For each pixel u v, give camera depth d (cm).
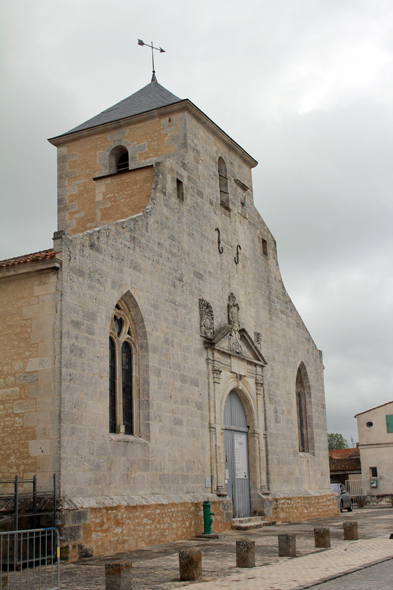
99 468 1573
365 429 5334
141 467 1753
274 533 2022
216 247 2427
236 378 2384
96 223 2352
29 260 1558
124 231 1845
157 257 2003
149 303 1912
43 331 1527
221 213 2522
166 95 2605
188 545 1695
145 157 2419
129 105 2612
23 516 1346
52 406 1477
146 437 1811
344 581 1074
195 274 2227
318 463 3023
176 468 1919
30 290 1564
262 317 2733
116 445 1653
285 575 1150
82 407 1539
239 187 2736
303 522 2523
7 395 1523
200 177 2400
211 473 2112
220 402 2231
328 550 1506
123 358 1820
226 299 2428
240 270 2603
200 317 2200
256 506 2400
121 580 1010
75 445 1497
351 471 5644
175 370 1997
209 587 1053
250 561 1273
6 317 1572
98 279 1680
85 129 2506
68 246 1581
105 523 1525
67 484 1452
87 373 1573
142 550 1591
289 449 2742
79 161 2517
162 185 2134
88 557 1446
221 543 1738
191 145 2386
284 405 2775
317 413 3120
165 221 2095
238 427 2405
